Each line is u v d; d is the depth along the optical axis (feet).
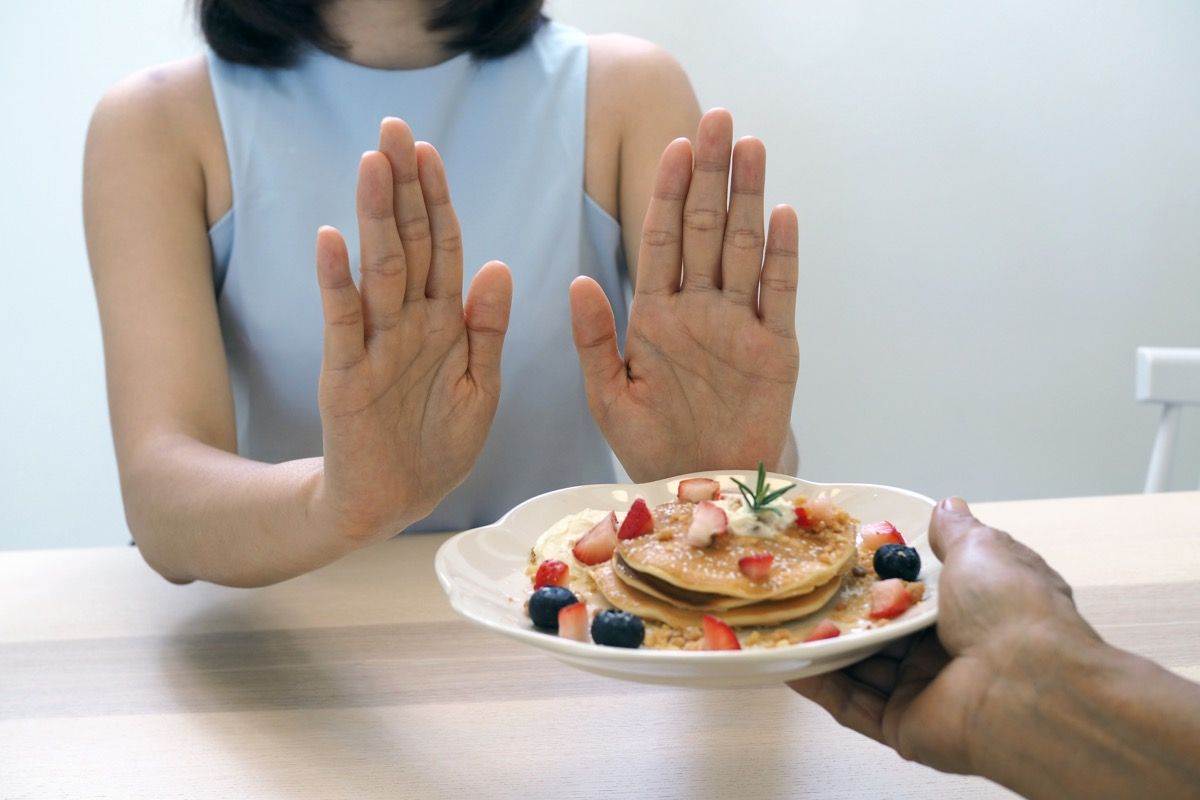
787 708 2.29
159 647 2.52
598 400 2.59
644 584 2.19
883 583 2.15
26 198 5.00
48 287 5.10
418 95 3.23
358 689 2.36
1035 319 5.34
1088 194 5.20
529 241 3.31
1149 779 1.80
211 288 3.15
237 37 3.16
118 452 2.86
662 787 2.12
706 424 2.58
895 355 5.34
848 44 4.97
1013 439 5.48
